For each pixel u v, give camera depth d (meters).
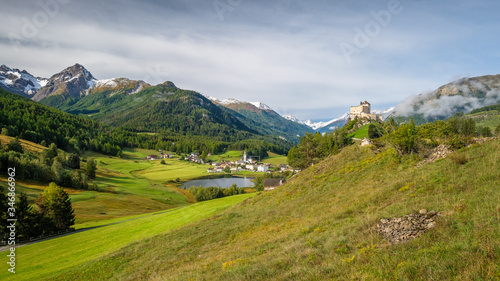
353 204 23.62
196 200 126.50
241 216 37.31
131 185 137.88
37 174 102.12
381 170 32.12
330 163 45.12
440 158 26.70
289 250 16.44
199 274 17.55
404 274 9.42
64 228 58.31
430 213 14.81
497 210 12.26
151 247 31.78
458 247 10.32
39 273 30.44
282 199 38.78
